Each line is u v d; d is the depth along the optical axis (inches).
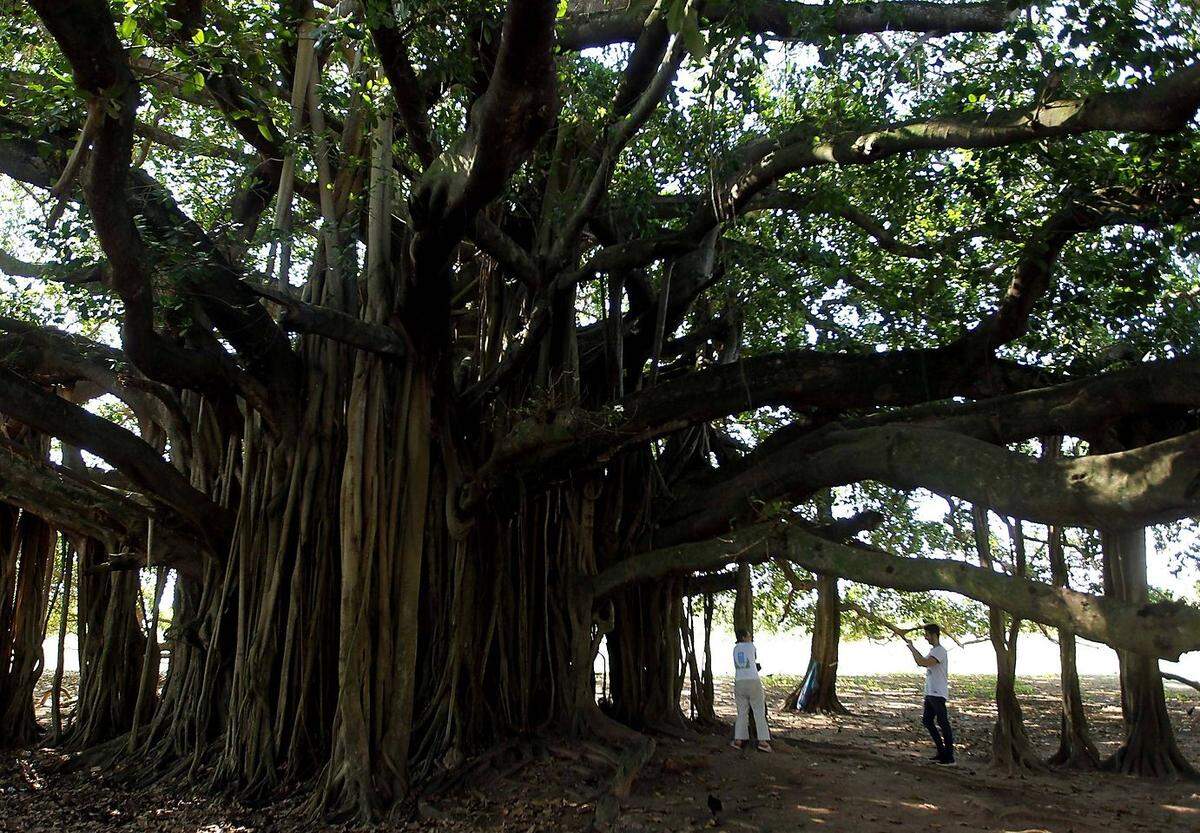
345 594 334.0
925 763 389.7
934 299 387.9
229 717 353.7
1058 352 386.9
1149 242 345.7
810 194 374.9
